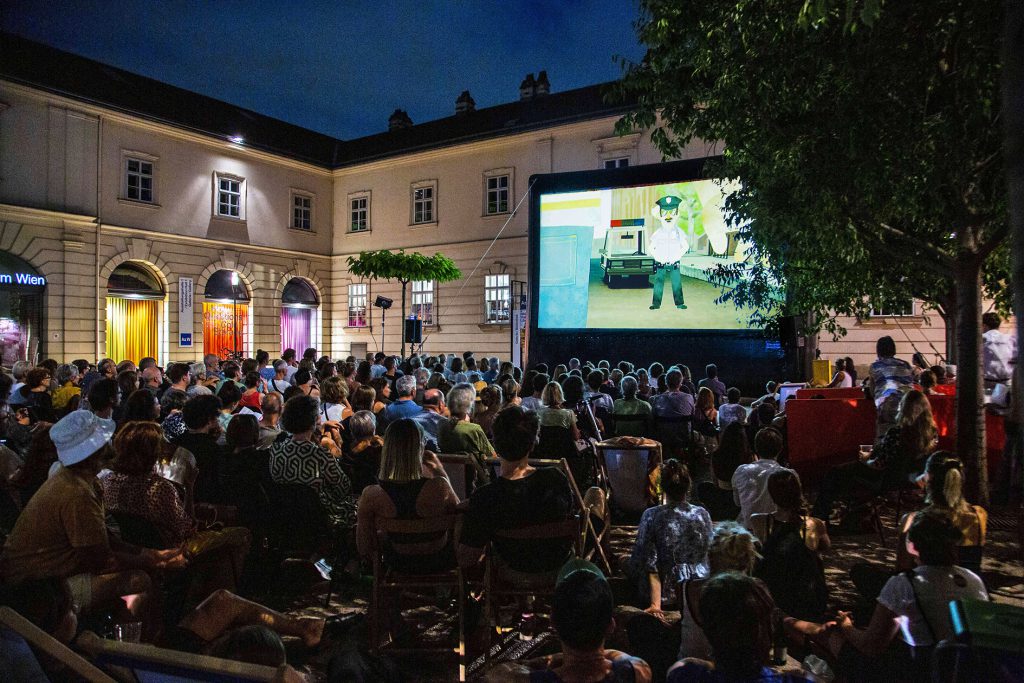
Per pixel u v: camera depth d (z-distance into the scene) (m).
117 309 21.36
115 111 20.64
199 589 3.96
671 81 6.62
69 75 20.61
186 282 22.78
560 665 2.15
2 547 3.50
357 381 8.69
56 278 19.47
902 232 6.07
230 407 6.29
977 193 5.87
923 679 2.44
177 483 4.11
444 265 20.61
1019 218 1.22
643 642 3.19
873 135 5.17
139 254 21.44
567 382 6.90
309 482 4.41
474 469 4.91
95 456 3.04
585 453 5.97
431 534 3.51
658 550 3.66
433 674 3.52
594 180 15.12
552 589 3.51
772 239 7.22
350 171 27.62
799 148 5.68
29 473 4.27
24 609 2.88
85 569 2.99
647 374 10.66
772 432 4.38
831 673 2.80
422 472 3.67
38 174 19.09
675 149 7.14
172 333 22.39
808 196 5.86
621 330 14.92
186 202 22.86
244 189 24.73
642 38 6.42
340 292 27.84
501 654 3.68
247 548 4.15
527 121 24.02
